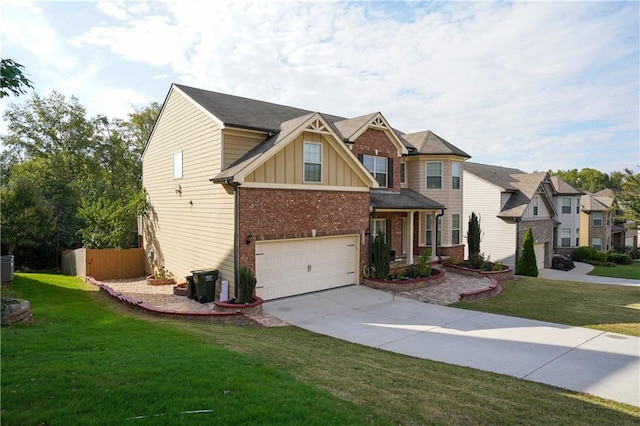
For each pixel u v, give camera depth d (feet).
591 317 38.60
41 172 95.09
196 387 15.48
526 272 80.48
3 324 25.30
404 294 47.44
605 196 150.41
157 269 60.18
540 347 28.35
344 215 49.67
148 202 63.77
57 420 12.06
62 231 79.25
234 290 40.27
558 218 122.11
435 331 32.58
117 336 24.11
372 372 21.06
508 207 92.12
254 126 44.57
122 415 12.67
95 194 80.28
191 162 49.78
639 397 19.79
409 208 59.72
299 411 14.07
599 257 119.85
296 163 44.21
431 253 68.08
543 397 19.16
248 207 40.29
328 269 48.67
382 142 62.85
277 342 26.81
